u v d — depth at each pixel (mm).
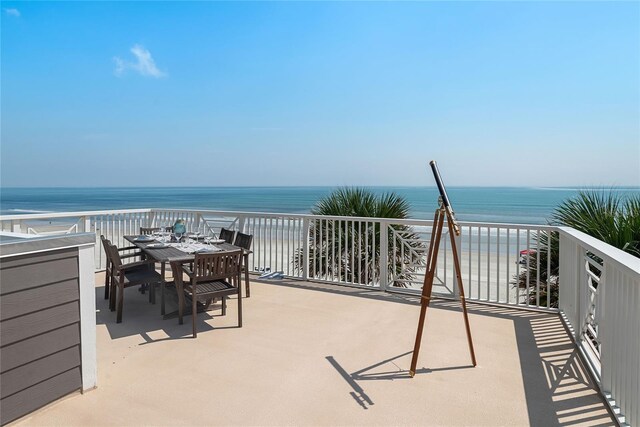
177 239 4430
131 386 2305
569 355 2836
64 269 2100
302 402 2137
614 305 2070
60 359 2080
